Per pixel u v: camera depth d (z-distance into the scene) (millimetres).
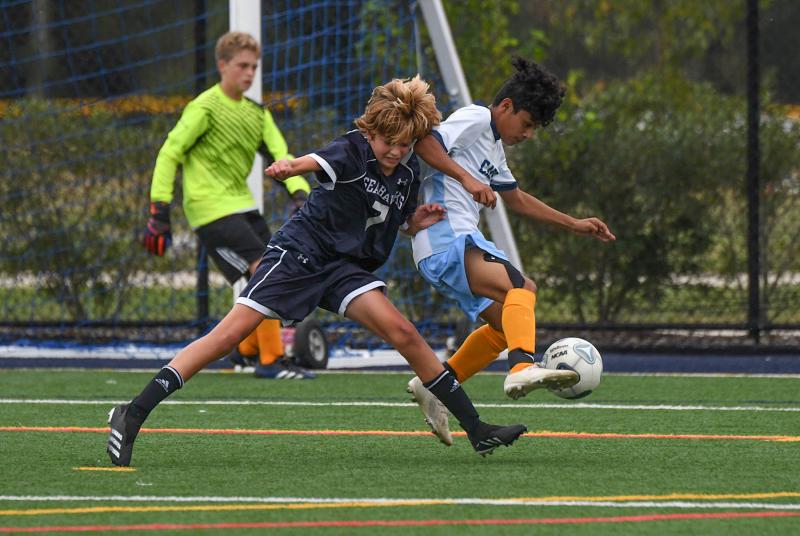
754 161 33969
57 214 36719
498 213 30906
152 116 36844
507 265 18812
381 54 36688
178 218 37094
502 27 38344
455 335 33719
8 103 36750
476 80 38094
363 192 17641
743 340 35125
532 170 35406
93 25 37938
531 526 13859
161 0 39562
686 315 35562
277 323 29953
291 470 17484
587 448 19703
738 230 35062
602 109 36688
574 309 36188
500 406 25078
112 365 33031
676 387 28312
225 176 28609
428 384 17766
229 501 15172
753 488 16219
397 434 21188
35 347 35062
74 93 39750
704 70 41531
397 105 17219
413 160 18297
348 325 35938
